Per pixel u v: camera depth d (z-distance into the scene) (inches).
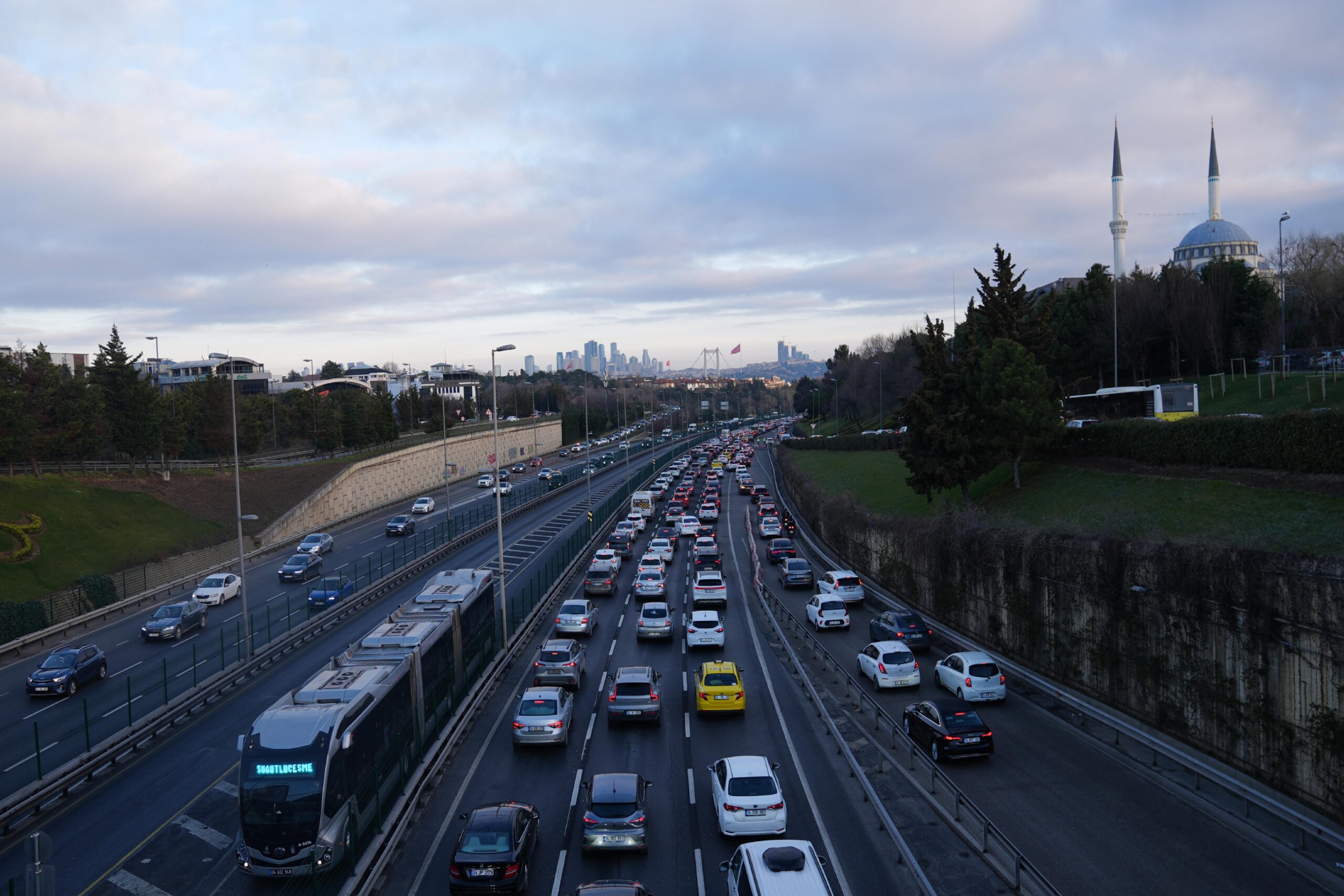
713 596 1774.1
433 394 5492.1
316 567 2146.9
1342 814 685.9
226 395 3326.8
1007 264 2100.1
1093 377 3083.2
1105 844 684.7
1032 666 1185.4
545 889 651.5
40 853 463.8
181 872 697.0
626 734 1017.5
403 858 714.8
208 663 1379.2
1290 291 3339.1
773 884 521.3
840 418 6235.2
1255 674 783.1
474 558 2497.5
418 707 879.1
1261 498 1135.6
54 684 1214.9
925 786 817.5
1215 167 5221.5
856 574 2037.4
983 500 1812.3
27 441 2359.7
